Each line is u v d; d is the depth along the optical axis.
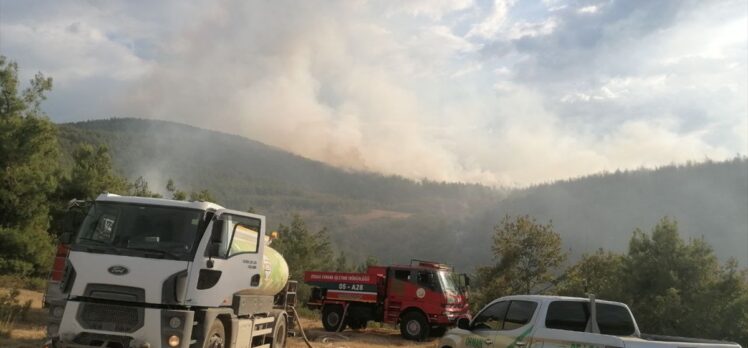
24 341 14.73
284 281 15.34
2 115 34.75
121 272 10.27
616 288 26.64
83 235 10.71
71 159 42.56
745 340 22.81
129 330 10.03
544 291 38.81
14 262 31.39
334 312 26.44
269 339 14.77
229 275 11.52
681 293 24.50
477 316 10.65
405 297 25.34
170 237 10.70
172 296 10.30
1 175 33.16
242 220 12.09
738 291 23.80
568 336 8.31
